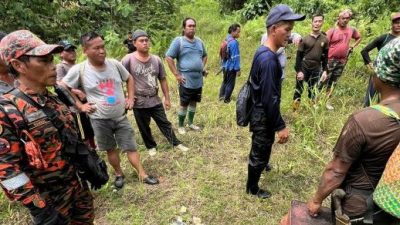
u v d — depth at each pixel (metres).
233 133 4.82
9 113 1.74
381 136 1.50
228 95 5.83
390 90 1.53
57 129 1.96
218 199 3.44
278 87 2.88
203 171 3.93
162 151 4.38
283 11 2.66
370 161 1.58
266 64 2.75
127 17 9.73
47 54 1.77
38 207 1.82
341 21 5.19
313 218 1.96
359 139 1.54
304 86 5.29
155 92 4.04
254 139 3.12
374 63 1.57
